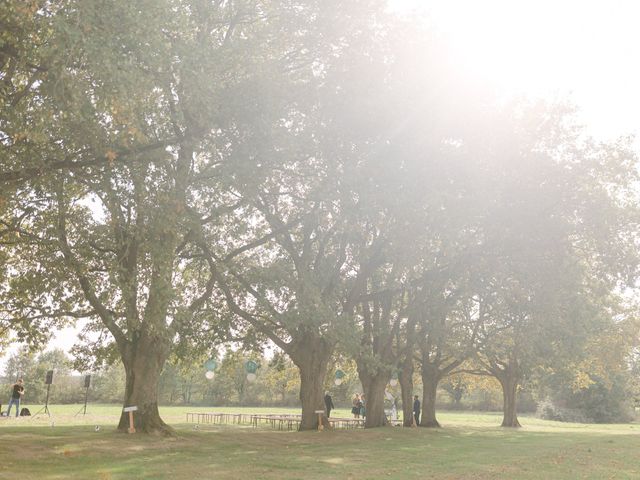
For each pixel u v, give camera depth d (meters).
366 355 24.62
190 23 17.98
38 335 23.45
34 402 83.69
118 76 13.45
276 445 20.84
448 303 29.02
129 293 18.16
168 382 93.44
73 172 16.17
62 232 19.84
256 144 18.84
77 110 13.62
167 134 19.05
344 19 20.53
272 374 50.09
